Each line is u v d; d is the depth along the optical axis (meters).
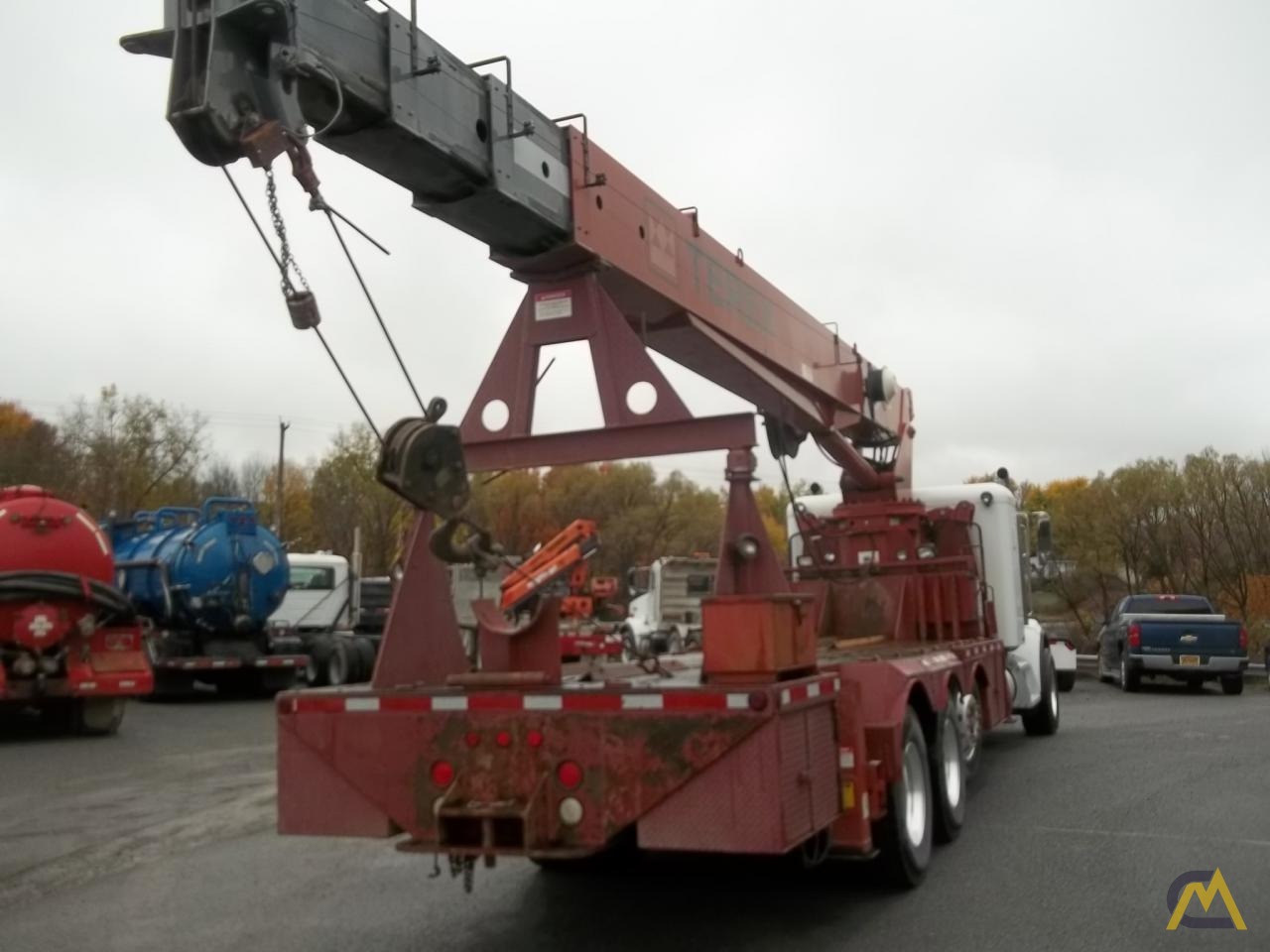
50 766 11.73
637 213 6.77
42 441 47.56
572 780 4.89
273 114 4.42
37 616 13.67
